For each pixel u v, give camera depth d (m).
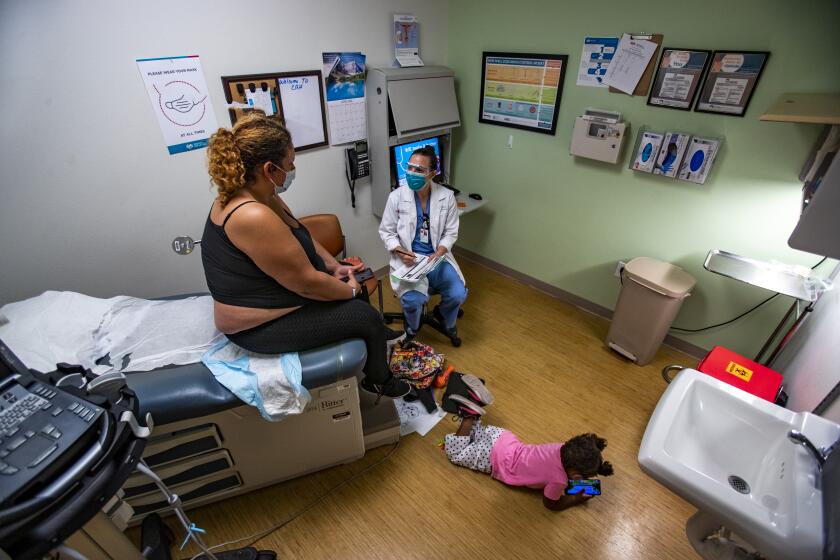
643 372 2.25
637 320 2.18
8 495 0.60
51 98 1.40
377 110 2.32
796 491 0.97
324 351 1.35
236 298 1.22
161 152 1.71
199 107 1.75
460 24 2.57
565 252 2.71
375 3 2.18
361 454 1.70
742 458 1.22
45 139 1.44
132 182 1.68
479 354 2.37
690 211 2.06
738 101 1.74
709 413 1.29
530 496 1.64
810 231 0.99
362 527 1.53
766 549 0.93
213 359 1.32
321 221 2.31
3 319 1.32
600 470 1.48
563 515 1.58
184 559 1.34
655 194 2.15
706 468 1.24
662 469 1.06
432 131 2.52
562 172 2.49
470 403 1.83
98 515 0.89
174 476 1.40
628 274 2.13
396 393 1.79
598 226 2.47
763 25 1.60
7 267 1.51
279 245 1.13
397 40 2.36
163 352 1.36
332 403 1.44
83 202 1.59
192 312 1.52
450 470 1.74
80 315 1.40
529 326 2.61
